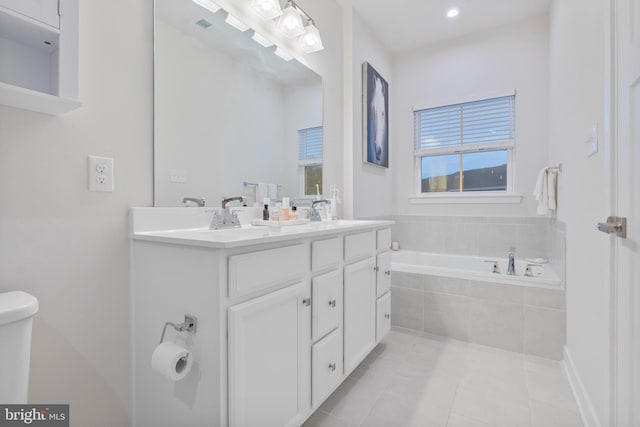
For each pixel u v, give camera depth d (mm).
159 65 1229
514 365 1859
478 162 3039
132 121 1139
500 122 2891
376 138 2844
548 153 2637
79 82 998
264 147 1732
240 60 1588
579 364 1534
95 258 1038
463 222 3027
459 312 2227
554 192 2184
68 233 977
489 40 2902
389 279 2035
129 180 1128
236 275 897
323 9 2260
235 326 885
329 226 1556
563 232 1966
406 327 2430
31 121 905
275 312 1052
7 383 701
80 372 1007
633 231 902
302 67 2025
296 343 1151
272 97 1788
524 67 2770
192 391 934
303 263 1195
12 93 784
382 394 1563
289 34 1864
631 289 916
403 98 3318
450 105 3100
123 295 1108
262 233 1141
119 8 1106
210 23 1438
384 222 1910
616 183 1034
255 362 964
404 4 2504
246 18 1622
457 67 3043
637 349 870
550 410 1438
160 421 1037
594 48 1341
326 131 2273
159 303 1031
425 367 1834
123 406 1112
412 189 3277
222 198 1488
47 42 895
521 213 2793
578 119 1607
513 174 2857
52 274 944
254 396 958
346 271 1500
